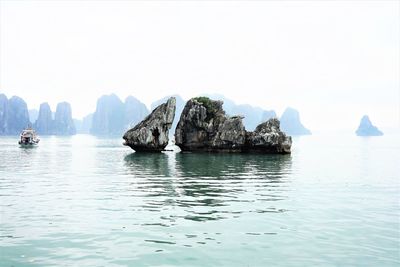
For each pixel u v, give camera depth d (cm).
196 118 6712
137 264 1103
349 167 4500
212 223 1587
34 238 1352
